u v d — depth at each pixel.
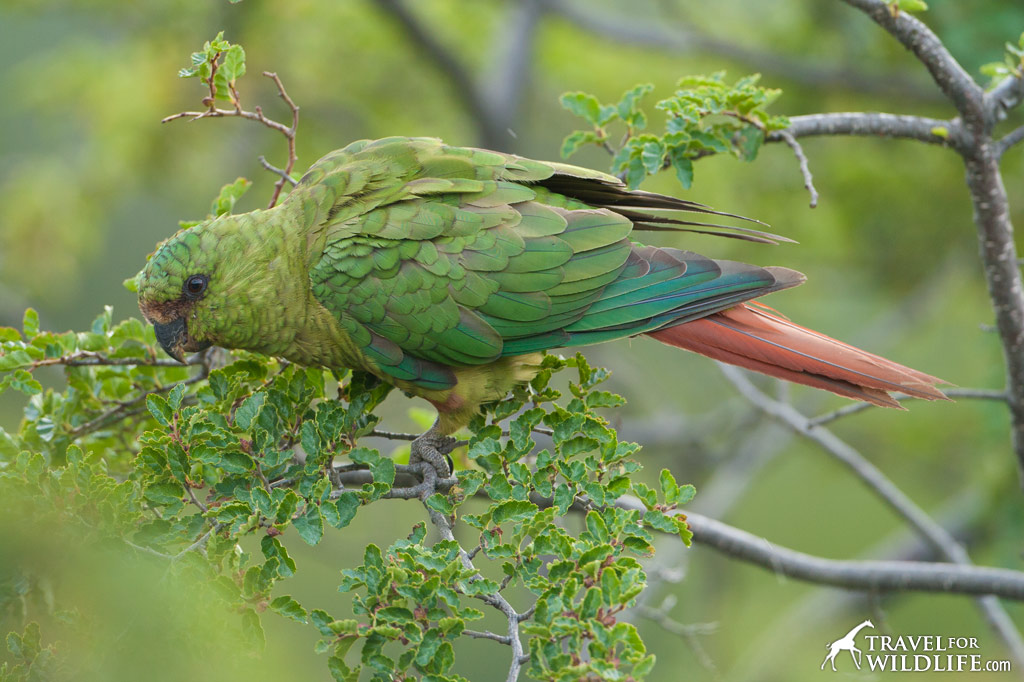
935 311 17.48
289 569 5.71
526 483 6.29
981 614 11.27
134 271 24.75
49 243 19.77
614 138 20.48
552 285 7.65
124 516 6.03
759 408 11.29
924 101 16.33
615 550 5.73
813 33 17.56
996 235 8.48
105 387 8.07
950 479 17.84
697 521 9.43
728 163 16.98
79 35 25.42
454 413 8.15
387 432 8.23
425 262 7.61
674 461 17.92
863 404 8.76
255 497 6.01
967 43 12.88
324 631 5.47
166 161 20.25
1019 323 8.60
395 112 21.12
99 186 20.23
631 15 23.17
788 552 9.59
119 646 5.05
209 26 19.22
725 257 17.23
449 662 5.35
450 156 7.99
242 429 6.41
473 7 22.20
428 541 14.61
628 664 5.13
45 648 5.46
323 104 20.69
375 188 7.88
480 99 18.30
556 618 5.16
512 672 5.40
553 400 7.58
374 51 20.34
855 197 16.55
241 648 5.30
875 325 18.72
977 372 19.77
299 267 7.85
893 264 17.09
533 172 7.93
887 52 16.28
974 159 8.30
